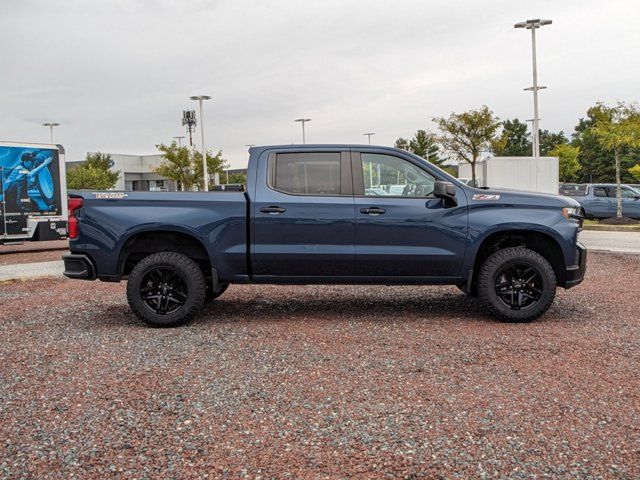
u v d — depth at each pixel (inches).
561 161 2554.1
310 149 254.4
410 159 253.9
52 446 132.7
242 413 150.9
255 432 139.3
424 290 336.5
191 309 245.8
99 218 246.7
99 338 230.2
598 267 415.5
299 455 127.1
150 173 2768.2
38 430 141.6
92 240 247.0
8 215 559.5
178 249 259.3
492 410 150.6
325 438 135.4
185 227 245.0
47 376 182.7
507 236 255.6
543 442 131.7
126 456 127.6
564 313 264.7
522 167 972.6
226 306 293.0
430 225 246.1
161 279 247.8
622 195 969.5
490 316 259.4
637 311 266.5
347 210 245.9
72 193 249.8
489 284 243.9
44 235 585.0
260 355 202.5
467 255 246.8
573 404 153.9
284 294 327.3
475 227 245.8
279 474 119.1
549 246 255.9
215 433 139.0
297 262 247.8
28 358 203.0
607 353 199.2
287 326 246.4
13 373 186.1
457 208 246.7
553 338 220.1
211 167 1624.0
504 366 186.4
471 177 1302.9
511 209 247.8
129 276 245.9
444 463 122.7
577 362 189.6
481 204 247.6
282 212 245.8
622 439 132.8
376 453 127.6
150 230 246.4
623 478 115.7
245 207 247.3
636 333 225.9
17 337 233.5
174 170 1620.3
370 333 231.6
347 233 246.4
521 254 242.4
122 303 308.8
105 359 200.7
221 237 247.1
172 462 124.6
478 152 1227.2
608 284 342.0
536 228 245.0
